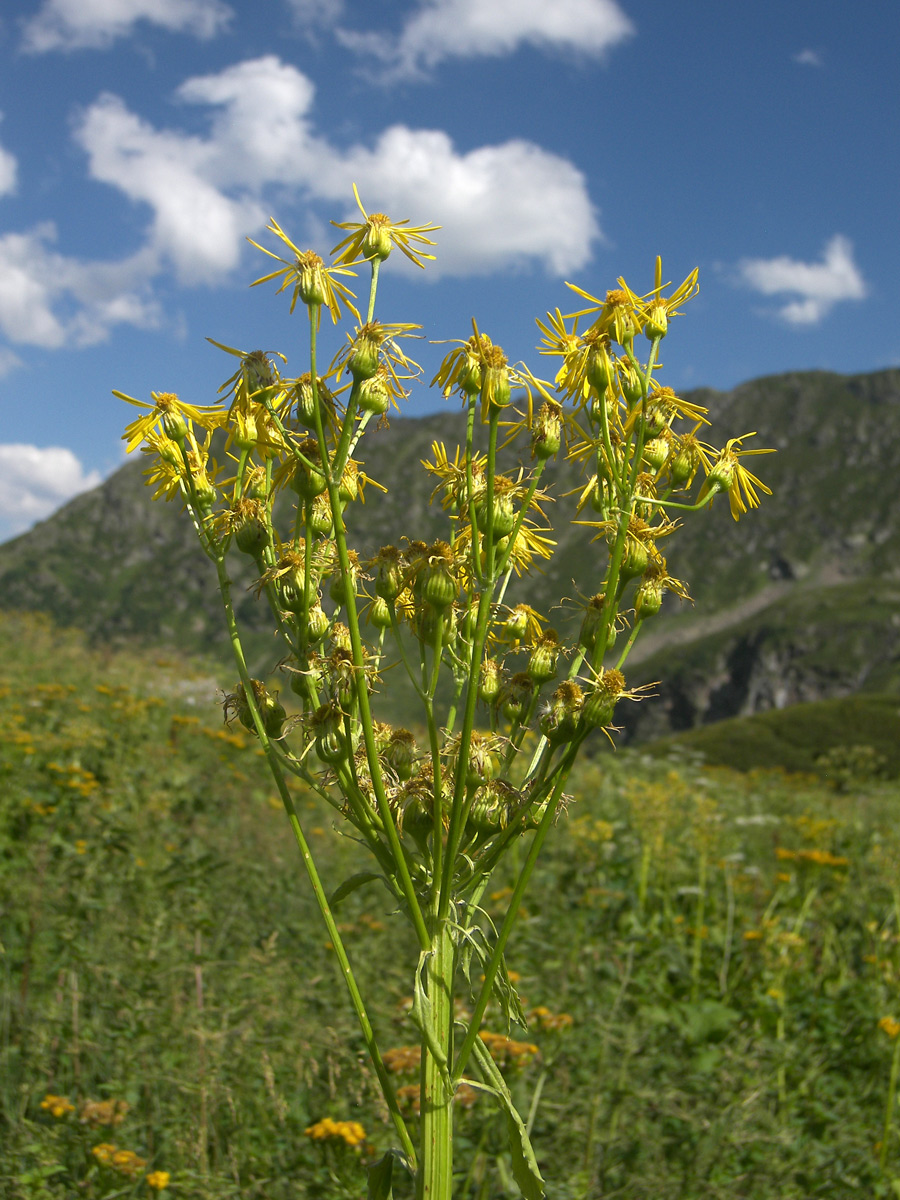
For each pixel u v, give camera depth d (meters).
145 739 8.80
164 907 4.38
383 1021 3.50
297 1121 3.05
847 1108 3.63
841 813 8.87
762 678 133.62
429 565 1.47
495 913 5.10
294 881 5.40
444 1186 1.38
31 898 4.31
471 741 1.51
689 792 8.64
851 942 5.54
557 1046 3.32
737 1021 4.27
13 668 11.13
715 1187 2.83
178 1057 3.13
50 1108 2.83
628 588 1.60
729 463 1.62
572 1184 2.68
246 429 1.54
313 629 1.52
